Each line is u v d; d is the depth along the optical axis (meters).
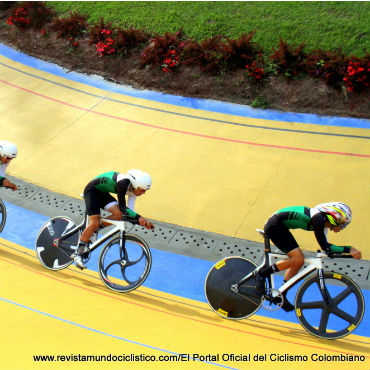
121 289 5.07
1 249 6.17
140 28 10.51
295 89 8.85
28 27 11.19
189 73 9.56
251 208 6.79
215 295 4.72
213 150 7.95
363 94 8.45
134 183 4.57
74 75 10.13
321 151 7.70
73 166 7.82
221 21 10.20
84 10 11.22
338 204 4.13
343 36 9.25
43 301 4.43
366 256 5.91
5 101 9.45
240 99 9.04
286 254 4.49
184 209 6.88
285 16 9.95
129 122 8.76
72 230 5.34
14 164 7.90
